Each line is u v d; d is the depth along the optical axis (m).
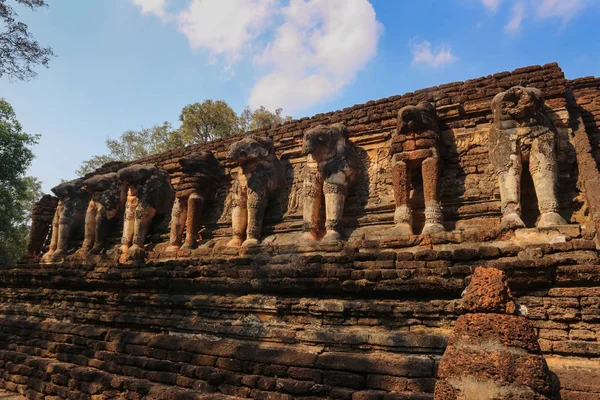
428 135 8.09
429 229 7.39
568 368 4.90
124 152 31.31
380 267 6.64
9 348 10.02
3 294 12.09
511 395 3.17
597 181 6.75
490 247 6.08
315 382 5.73
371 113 9.70
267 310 7.04
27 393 8.28
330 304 6.51
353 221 8.97
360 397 5.27
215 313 7.58
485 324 3.47
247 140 10.09
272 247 8.41
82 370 7.81
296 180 10.37
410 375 5.29
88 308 9.95
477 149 8.41
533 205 7.43
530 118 7.32
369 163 9.45
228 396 6.09
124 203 13.41
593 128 8.60
